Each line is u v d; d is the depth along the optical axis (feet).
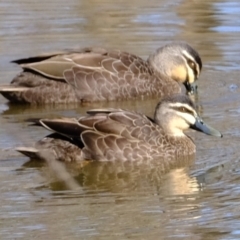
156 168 50.57
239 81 68.23
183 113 52.54
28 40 75.87
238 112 60.59
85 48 66.69
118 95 64.34
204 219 43.57
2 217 43.60
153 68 67.00
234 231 42.32
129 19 81.25
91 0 86.07
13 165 50.03
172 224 42.93
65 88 63.21
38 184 47.47
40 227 42.52
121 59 65.00
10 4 84.94
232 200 45.78
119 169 50.34
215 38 76.89
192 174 49.57
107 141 50.85
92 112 52.06
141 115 52.60
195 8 83.87
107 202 45.50
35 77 63.21
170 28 79.15
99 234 41.86
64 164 50.57
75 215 43.96
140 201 45.78
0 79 67.26
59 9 83.66
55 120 50.98
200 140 55.01
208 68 71.05
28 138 54.70
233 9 83.35
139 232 42.14
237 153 52.60
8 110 61.52
